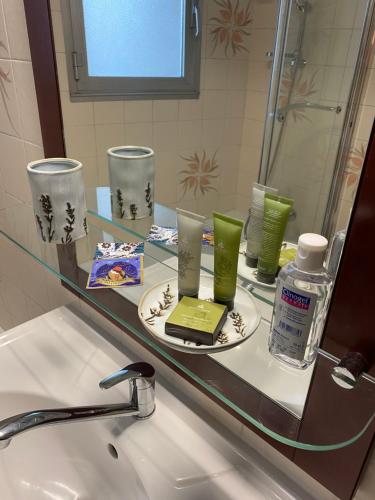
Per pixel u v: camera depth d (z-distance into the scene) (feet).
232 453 1.91
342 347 1.40
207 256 1.78
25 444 2.42
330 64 1.37
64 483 2.31
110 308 2.13
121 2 1.99
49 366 2.41
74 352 2.52
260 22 1.59
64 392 2.26
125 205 2.31
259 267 1.76
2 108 2.86
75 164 2.32
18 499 2.30
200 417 2.09
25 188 2.99
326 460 1.61
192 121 1.87
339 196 1.38
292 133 1.52
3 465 2.40
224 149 1.76
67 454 2.36
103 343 2.60
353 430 1.48
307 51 1.44
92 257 2.44
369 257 1.22
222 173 1.81
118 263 2.37
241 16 1.64
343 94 1.34
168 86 1.92
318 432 1.55
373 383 1.38
